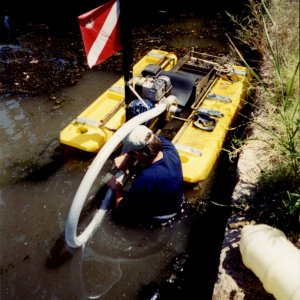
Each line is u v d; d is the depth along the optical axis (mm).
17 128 3629
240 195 2619
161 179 2422
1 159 3258
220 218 2781
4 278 2375
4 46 5164
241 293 2053
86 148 3039
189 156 2963
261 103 3445
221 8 6398
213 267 2465
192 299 2297
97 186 2986
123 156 2775
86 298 2283
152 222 2713
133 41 5375
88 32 2426
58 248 2553
